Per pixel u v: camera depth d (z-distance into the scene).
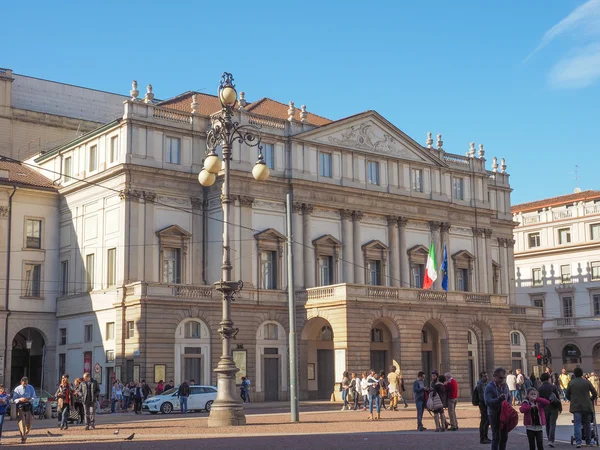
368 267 75.38
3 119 82.94
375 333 69.94
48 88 90.44
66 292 71.38
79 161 71.19
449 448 25.47
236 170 67.62
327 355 70.88
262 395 66.94
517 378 55.28
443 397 33.81
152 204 66.00
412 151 80.88
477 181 86.50
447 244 81.88
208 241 68.62
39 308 71.00
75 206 71.12
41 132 85.56
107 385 64.44
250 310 67.19
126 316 62.53
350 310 63.78
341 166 74.81
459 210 83.88
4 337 68.38
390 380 50.62
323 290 65.94
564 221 104.50
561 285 103.50
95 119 93.62
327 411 51.19
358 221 75.00
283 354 68.94
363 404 55.66
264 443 27.67
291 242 42.72
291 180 70.75
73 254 70.75
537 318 86.19
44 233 72.25
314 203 72.25
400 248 77.94
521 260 108.75
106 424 41.03
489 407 22.28
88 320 67.44
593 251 100.94
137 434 33.00
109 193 66.88
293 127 72.75
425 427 35.81
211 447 26.33
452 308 70.75
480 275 84.56
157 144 66.88
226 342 36.94
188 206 68.19
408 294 67.88
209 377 63.84
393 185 78.19
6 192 70.12
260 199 69.56
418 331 67.81
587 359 99.00
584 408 26.91
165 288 62.47
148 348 60.69
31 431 37.28
